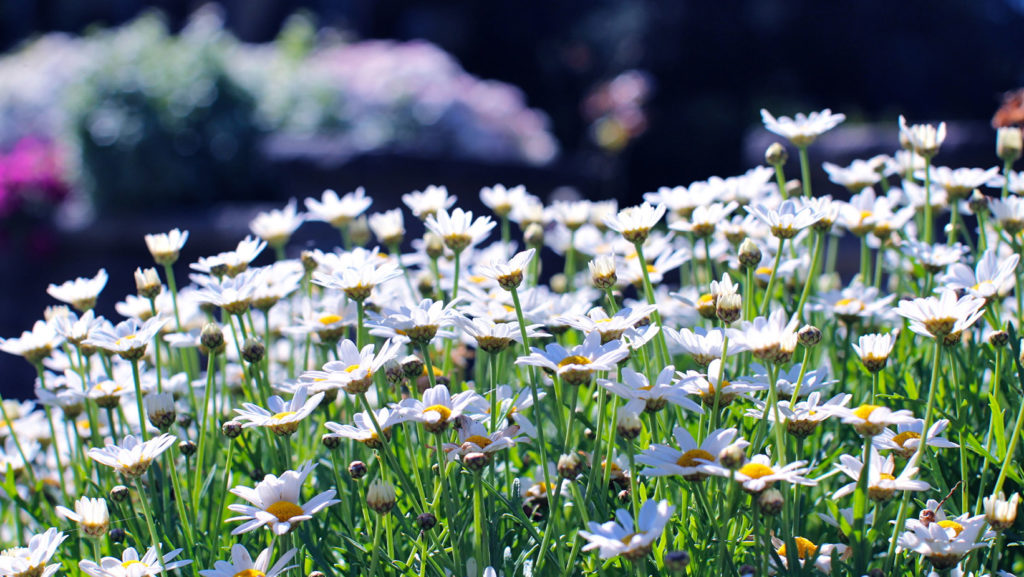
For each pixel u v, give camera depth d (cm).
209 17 814
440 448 108
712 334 111
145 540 117
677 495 114
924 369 123
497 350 112
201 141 361
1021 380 114
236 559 107
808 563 106
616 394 108
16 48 802
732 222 132
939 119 698
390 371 114
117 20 965
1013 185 129
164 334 135
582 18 910
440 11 948
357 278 114
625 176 743
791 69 730
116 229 331
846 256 253
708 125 723
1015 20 709
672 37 732
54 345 127
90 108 349
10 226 336
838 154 289
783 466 106
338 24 904
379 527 107
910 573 108
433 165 271
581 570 110
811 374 112
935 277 127
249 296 121
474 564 108
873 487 106
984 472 110
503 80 942
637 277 128
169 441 109
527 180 293
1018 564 116
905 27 695
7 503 126
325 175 269
